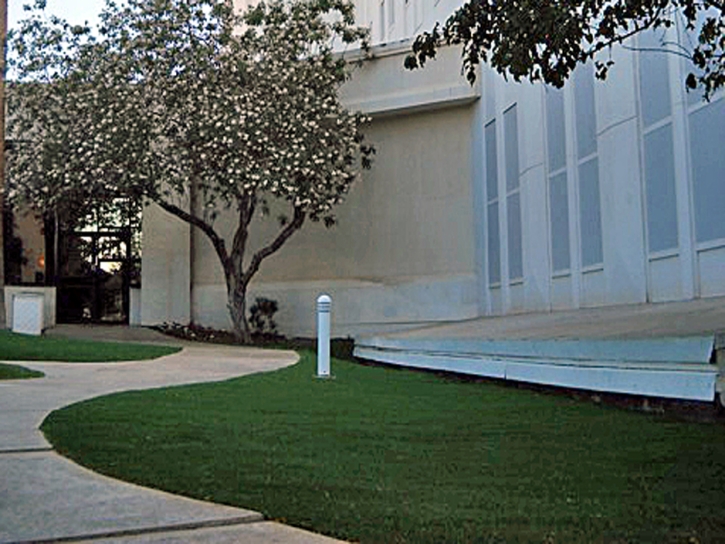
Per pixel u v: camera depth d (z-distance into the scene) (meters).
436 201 21.28
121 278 23.11
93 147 17.73
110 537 3.50
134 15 18.58
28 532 3.54
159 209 22.72
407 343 13.83
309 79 18.84
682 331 8.05
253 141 17.91
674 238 11.95
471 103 20.94
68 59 18.73
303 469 4.79
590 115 14.74
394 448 5.52
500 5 5.04
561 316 14.23
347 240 21.88
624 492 4.25
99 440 5.59
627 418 7.08
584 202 15.04
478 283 20.67
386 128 21.84
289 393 8.70
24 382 9.40
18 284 22.48
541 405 8.05
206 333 21.14
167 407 7.27
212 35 18.77
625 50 13.23
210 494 4.19
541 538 3.40
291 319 21.94
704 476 4.64
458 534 3.45
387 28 26.48
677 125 11.77
